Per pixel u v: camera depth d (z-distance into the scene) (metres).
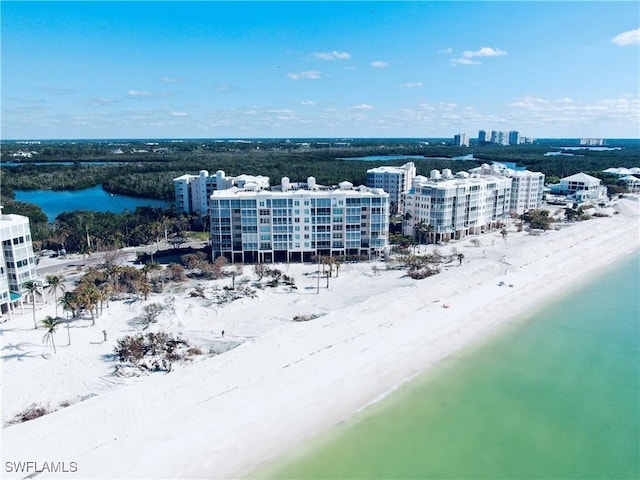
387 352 81.56
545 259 140.88
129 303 98.75
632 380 75.25
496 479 54.19
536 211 197.25
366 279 120.12
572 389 72.56
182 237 160.88
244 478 52.69
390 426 62.59
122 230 161.12
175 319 91.56
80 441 55.81
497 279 121.75
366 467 55.19
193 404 64.44
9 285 94.81
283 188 146.38
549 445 60.16
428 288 108.25
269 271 120.62
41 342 80.56
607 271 133.75
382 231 137.62
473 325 94.06
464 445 59.56
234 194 134.12
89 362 75.19
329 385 70.81
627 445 60.31
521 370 77.62
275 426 61.31
